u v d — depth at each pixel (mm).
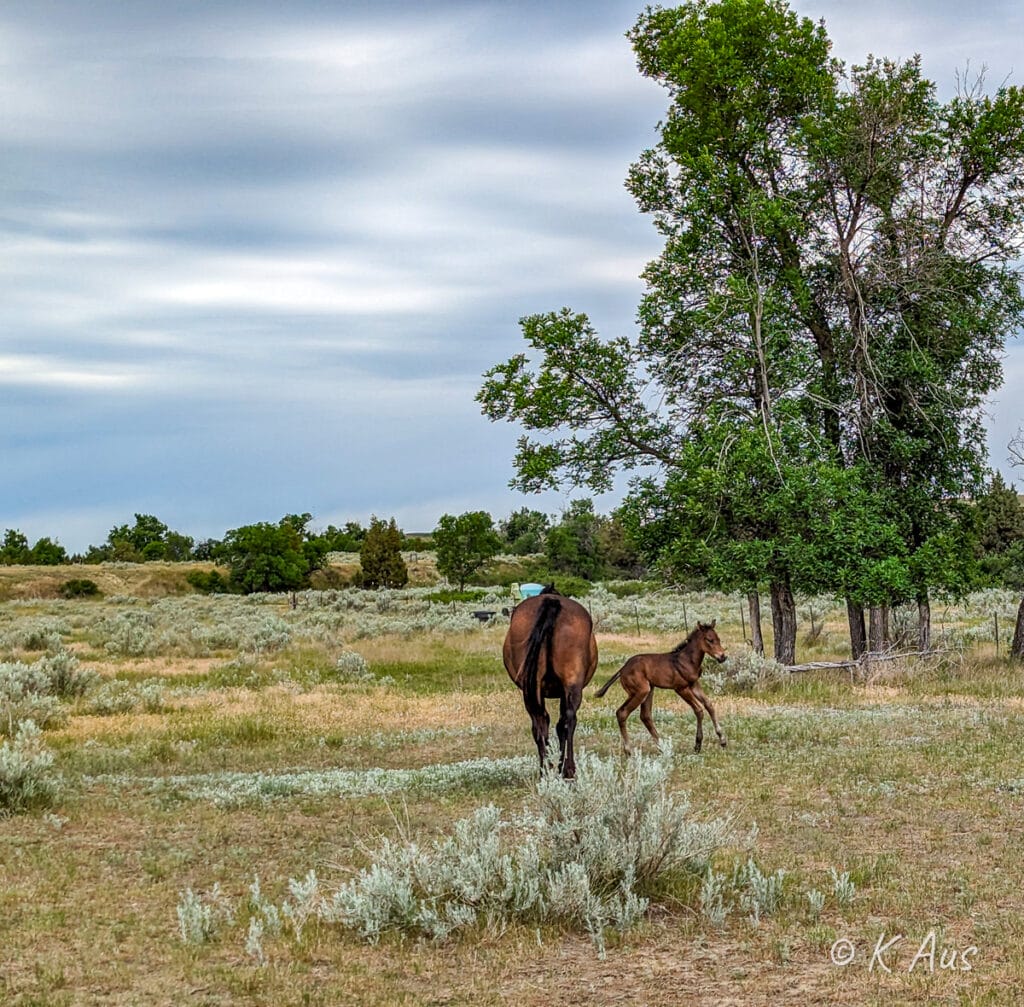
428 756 14938
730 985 6180
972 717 17062
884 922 7234
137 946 6922
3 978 6332
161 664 29047
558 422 27297
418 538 172625
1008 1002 5797
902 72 26516
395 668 27406
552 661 11055
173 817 10781
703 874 8086
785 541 24891
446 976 6418
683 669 14289
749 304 25469
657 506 26594
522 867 7535
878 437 26734
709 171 26094
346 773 13203
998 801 10891
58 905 7820
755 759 13516
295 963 6555
